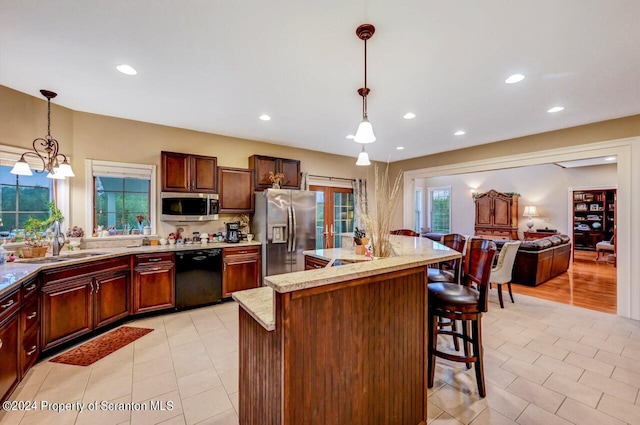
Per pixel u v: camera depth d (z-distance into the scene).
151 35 2.02
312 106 3.33
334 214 5.96
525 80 2.66
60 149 3.33
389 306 1.60
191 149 4.30
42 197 3.26
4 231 2.98
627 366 2.46
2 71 2.54
